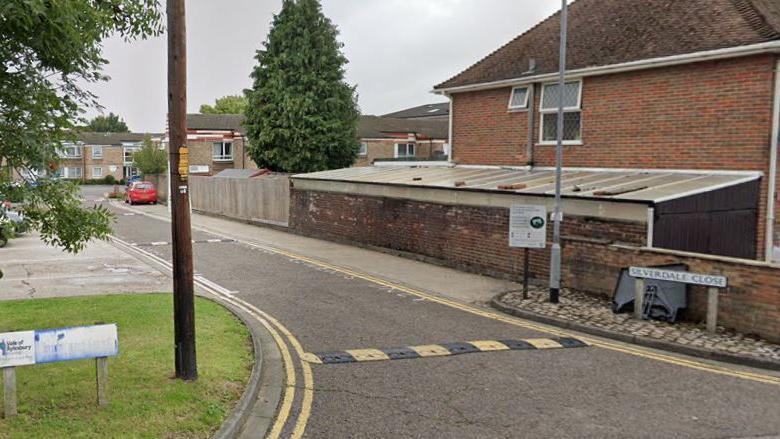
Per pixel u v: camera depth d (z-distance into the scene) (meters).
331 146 34.91
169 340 8.53
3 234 7.21
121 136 79.12
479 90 19.66
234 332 9.41
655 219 11.62
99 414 5.87
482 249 15.46
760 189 12.93
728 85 13.27
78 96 7.22
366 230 20.19
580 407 6.75
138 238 22.94
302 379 7.61
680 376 7.84
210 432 5.71
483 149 19.72
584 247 12.59
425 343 9.27
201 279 14.69
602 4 19.30
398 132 45.84
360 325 10.37
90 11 6.36
